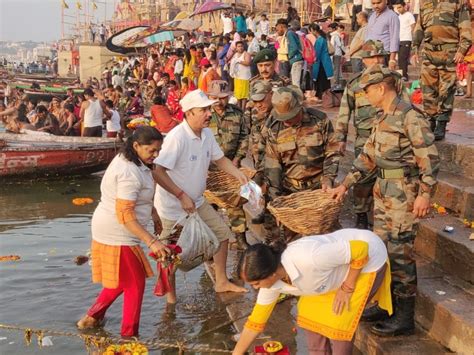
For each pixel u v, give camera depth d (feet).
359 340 14.99
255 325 12.39
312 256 11.62
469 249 15.44
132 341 15.35
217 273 19.88
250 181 18.92
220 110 21.90
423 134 13.43
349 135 28.86
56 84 128.77
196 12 93.61
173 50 92.22
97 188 40.55
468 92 32.58
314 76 41.01
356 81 18.42
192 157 18.26
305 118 18.08
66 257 25.23
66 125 56.39
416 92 32.65
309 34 42.78
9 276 22.79
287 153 18.37
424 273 16.39
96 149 43.04
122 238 16.66
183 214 18.79
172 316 18.56
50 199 37.09
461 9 20.81
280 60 43.78
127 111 65.31
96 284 21.88
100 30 171.12
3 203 35.88
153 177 17.79
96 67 157.38
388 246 14.32
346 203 22.94
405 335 14.51
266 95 19.43
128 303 16.99
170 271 18.60
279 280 12.06
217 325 17.76
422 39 22.07
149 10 189.88
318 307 12.49
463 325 13.37
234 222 22.48
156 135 16.16
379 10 24.64
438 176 20.03
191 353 16.19
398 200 14.07
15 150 40.96
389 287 12.97
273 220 20.39
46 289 21.39
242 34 62.95
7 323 18.53
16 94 98.58
